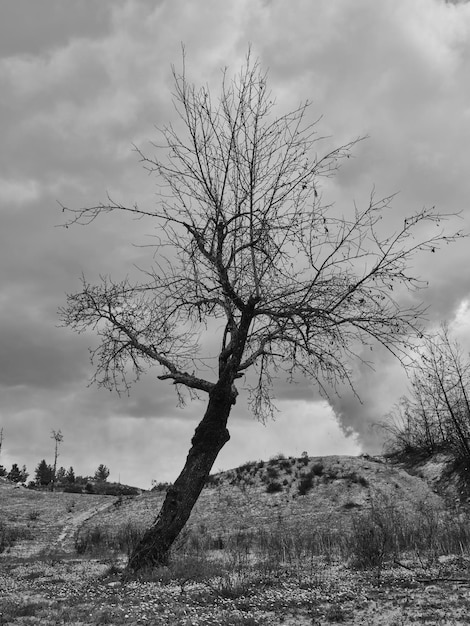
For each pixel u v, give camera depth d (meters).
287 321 12.81
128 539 22.17
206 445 13.48
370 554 13.19
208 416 13.63
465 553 13.91
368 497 33.75
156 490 41.44
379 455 46.91
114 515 35.41
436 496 34.53
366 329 11.38
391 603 8.34
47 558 19.91
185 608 8.45
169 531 12.88
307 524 29.67
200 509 34.56
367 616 7.62
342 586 10.18
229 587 9.82
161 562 12.66
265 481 38.19
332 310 12.02
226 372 13.40
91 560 18.22
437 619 7.11
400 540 15.27
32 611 8.23
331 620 7.49
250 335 13.65
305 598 9.09
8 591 10.60
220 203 12.79
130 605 8.70
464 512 26.92
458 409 37.00
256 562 14.87
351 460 40.22
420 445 44.59
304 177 11.74
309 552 16.70
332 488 35.59
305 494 35.34
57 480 73.81
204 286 13.22
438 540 15.47
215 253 13.19
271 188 12.22
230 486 38.47
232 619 7.64
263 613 8.14
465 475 35.44
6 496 42.94
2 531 29.22
